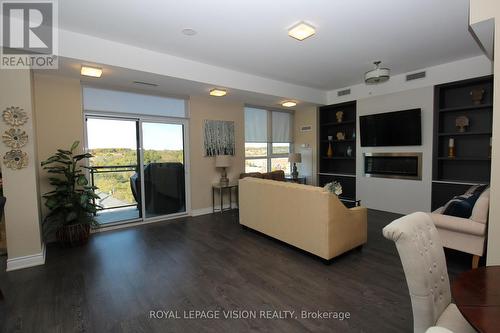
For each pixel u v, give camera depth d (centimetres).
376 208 552
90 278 266
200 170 528
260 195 373
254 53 374
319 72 470
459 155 457
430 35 323
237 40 329
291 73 475
